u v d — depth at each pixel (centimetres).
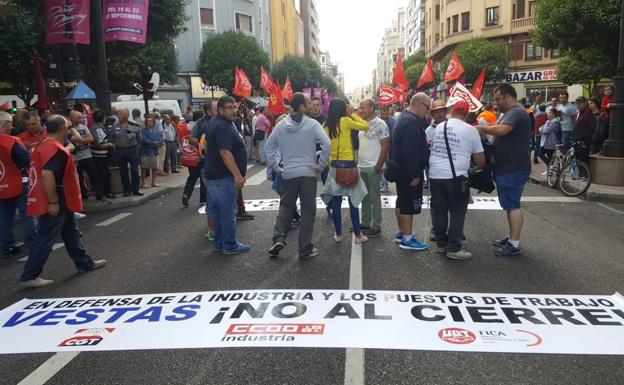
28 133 719
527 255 568
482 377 314
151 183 1177
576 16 1945
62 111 1195
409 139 557
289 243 646
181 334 383
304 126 558
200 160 890
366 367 327
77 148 925
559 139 1195
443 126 551
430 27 5950
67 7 1084
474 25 4294
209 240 679
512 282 479
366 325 387
